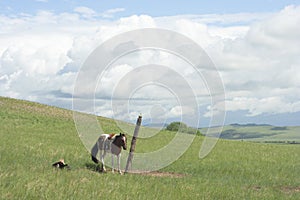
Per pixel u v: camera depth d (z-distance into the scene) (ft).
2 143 78.28
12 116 154.92
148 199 45.93
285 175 80.94
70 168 62.18
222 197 54.34
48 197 39.88
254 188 66.85
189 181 65.05
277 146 154.51
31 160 63.52
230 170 82.33
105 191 46.39
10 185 41.57
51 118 165.27
